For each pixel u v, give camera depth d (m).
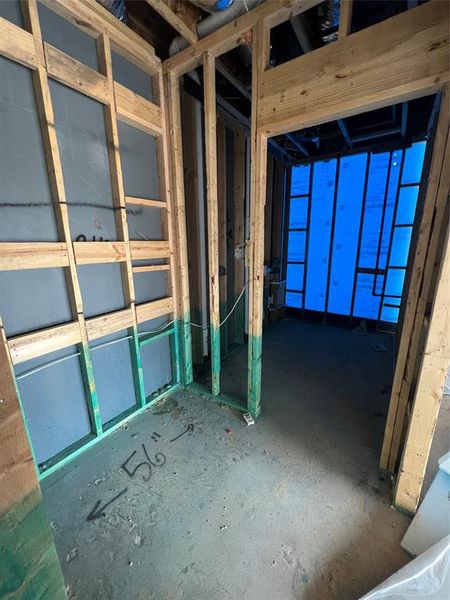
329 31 1.85
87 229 1.55
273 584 1.04
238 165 2.84
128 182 1.78
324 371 2.74
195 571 1.08
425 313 1.26
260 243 1.71
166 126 1.91
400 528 1.23
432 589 0.82
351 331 3.91
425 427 1.16
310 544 1.17
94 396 1.69
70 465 1.58
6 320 1.28
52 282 1.44
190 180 2.39
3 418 0.48
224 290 2.90
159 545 1.17
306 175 3.98
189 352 2.38
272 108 1.44
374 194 3.55
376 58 1.14
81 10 1.34
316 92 1.30
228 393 2.30
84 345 1.59
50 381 1.51
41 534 0.55
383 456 1.52
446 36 0.99
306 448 1.72
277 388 2.43
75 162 1.46
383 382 2.53
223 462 1.61
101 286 1.70
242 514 1.30
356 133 3.36
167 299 2.14
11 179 1.23
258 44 1.41
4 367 0.47
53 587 0.58
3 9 1.13
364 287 3.88
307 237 4.16
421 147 3.16
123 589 1.03
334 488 1.43
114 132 1.58
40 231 1.35
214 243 1.93
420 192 2.38
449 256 1.00
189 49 1.66
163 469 1.56
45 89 1.25
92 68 1.47
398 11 1.69
